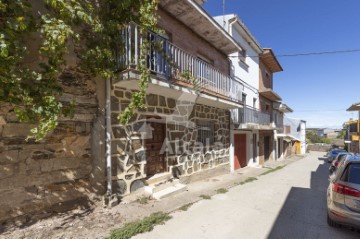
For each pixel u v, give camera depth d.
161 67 6.16
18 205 3.81
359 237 4.19
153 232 4.21
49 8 4.25
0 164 3.64
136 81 5.09
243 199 6.62
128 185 5.68
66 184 4.44
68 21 3.89
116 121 5.42
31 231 3.72
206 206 5.84
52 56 3.73
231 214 5.29
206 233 4.23
